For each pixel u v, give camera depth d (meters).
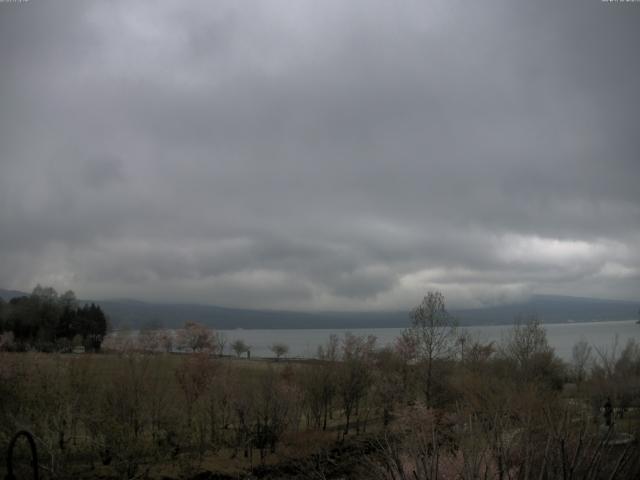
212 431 41.00
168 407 38.72
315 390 47.81
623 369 47.19
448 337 49.72
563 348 88.94
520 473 12.58
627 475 12.53
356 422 51.19
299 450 39.09
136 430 35.50
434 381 46.31
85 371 35.94
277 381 43.19
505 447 13.65
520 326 62.75
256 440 40.06
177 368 42.47
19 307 99.94
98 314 110.56
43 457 30.95
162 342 56.66
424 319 50.31
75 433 34.50
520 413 19.30
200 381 41.53
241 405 40.16
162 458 35.09
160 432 39.22
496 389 35.69
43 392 33.41
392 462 14.73
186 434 38.78
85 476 30.95
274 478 35.25
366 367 50.06
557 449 12.83
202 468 35.75
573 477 12.20
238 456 38.97
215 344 73.38
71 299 109.69
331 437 42.81
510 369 49.25
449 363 49.34
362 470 20.39
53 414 32.72
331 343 69.06
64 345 74.50
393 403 45.44
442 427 27.56
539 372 48.19
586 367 57.16
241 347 108.69
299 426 47.66
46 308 102.81
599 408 28.45
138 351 45.28
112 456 32.97
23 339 87.12
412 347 49.62
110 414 34.62
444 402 43.81
